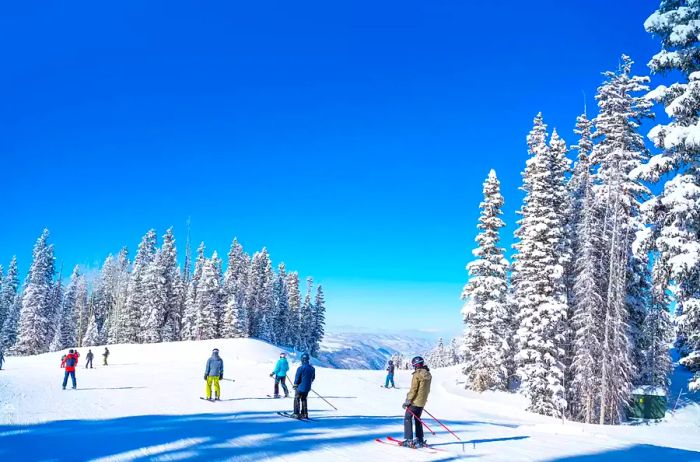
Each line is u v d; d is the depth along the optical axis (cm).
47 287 7531
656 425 2878
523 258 3269
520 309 3231
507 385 3712
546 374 2944
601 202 3111
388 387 3447
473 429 1459
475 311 3678
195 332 7694
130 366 4350
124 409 1600
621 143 3062
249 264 10269
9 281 8788
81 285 10212
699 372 1808
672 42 1612
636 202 3036
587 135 3512
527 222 3284
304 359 1523
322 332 10031
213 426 1260
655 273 1683
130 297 7988
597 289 3006
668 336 3522
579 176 3550
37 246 7512
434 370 5931
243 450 940
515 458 957
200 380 2958
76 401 1770
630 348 3005
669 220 1652
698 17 1631
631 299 3156
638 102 3133
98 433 1102
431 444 1091
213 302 7819
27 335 7094
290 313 9800
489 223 3834
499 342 3609
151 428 1198
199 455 879
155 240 8656
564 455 1022
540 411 2850
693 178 1577
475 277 3750
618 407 2888
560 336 3020
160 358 5622
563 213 3384
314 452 945
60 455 853
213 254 7944
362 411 1881
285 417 1512
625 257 2950
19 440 989
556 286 3075
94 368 4056
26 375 3141
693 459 1061
